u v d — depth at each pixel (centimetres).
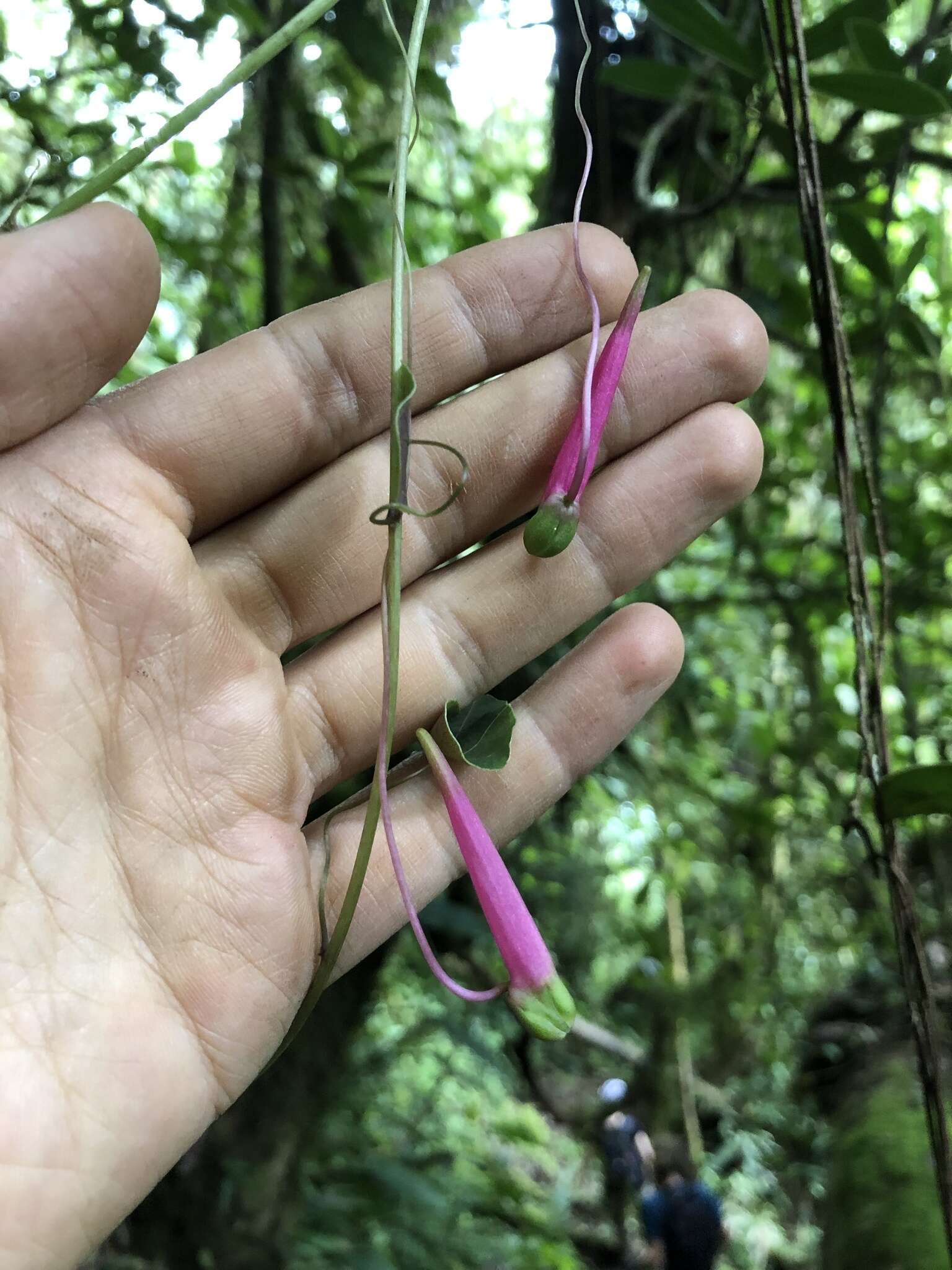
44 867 13
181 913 14
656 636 17
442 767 14
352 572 16
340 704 16
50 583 13
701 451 16
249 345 15
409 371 13
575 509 14
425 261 31
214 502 15
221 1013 14
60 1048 13
